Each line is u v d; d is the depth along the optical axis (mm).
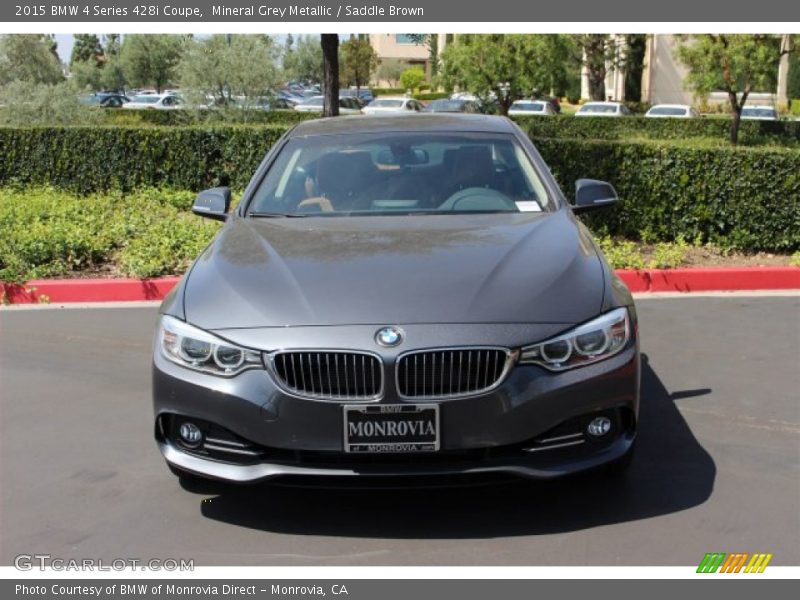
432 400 3494
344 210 4953
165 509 4074
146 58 42844
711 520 3877
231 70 19984
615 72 43406
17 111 17828
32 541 3822
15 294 7895
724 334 6742
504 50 20188
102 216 10125
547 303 3723
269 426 3576
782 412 5164
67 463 4590
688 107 34188
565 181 9469
